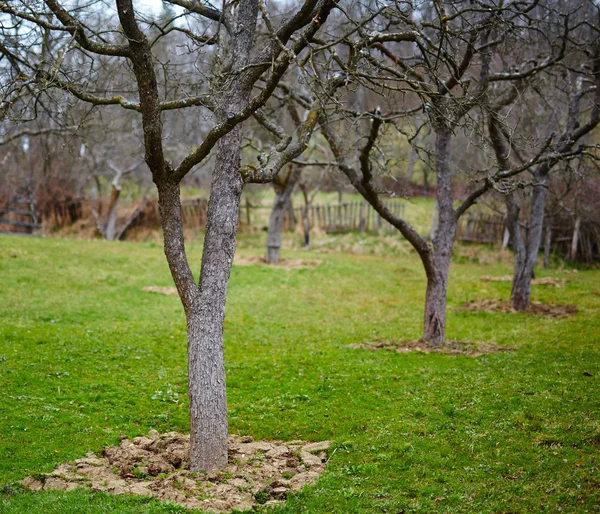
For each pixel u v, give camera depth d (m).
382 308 23.62
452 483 8.86
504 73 16.20
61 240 36.00
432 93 10.71
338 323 20.98
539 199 22.44
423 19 15.22
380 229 42.25
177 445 10.44
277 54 9.80
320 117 13.99
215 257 9.68
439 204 17.17
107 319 19.72
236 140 9.91
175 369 14.91
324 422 11.77
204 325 9.55
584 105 25.27
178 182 9.63
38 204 43.06
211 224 9.77
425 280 29.42
